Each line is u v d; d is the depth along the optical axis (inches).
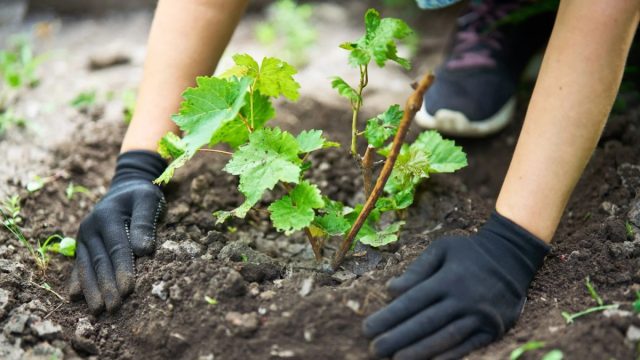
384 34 51.6
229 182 63.1
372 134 53.2
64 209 62.9
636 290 53.0
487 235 53.3
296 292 53.4
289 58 79.0
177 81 57.9
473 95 65.2
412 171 55.7
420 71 76.9
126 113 68.9
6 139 67.8
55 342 53.8
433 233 58.3
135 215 56.6
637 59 68.7
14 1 87.1
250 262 55.8
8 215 60.9
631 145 63.9
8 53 74.9
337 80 53.4
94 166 66.0
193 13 57.7
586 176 62.4
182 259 55.7
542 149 52.3
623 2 51.1
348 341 51.6
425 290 51.5
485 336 51.6
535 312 53.3
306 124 69.1
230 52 79.7
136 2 87.9
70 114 70.8
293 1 88.0
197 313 53.1
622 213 58.5
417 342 51.0
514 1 67.6
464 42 67.7
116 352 54.1
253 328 52.1
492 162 65.8
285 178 51.7
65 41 82.6
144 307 54.4
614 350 50.1
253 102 55.4
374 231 56.1
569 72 51.8
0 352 53.1
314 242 56.2
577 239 57.7
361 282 53.1
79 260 56.6
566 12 52.4
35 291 56.6
